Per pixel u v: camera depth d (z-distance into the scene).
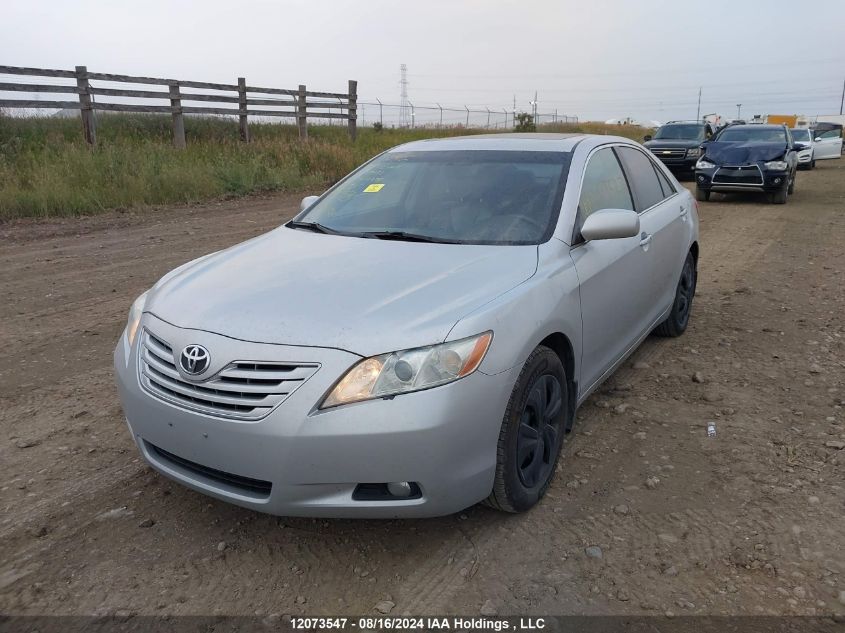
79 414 4.26
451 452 2.69
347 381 2.63
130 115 18.77
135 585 2.77
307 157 17.42
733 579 2.77
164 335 2.97
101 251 8.75
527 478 3.15
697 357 5.24
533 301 3.10
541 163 4.07
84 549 2.98
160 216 11.47
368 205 4.15
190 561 2.92
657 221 4.81
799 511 3.21
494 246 3.52
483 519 3.19
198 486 2.90
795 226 11.62
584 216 3.84
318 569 2.87
